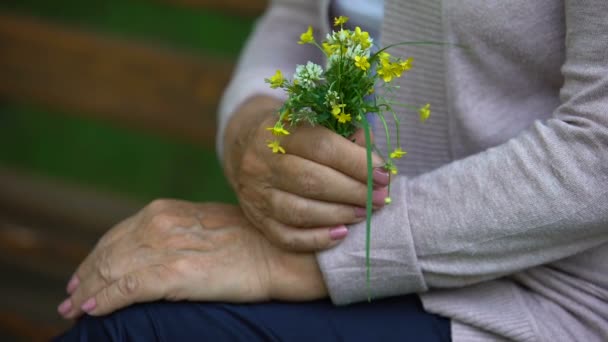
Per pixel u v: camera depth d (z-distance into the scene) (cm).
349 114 97
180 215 104
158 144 182
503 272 98
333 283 99
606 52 94
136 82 173
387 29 104
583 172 94
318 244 99
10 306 167
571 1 95
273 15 117
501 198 96
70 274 173
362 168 97
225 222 103
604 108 94
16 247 176
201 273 100
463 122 102
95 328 101
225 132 110
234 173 106
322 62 115
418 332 100
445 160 105
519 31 98
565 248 96
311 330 100
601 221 94
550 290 100
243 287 101
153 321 100
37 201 177
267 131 99
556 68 100
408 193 99
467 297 100
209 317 100
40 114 193
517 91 101
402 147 106
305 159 98
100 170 183
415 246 98
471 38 100
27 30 180
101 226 173
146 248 102
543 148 95
